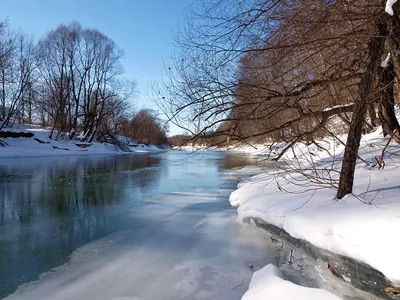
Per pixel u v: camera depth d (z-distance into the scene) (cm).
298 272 323
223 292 308
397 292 205
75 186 977
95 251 430
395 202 259
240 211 508
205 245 434
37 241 474
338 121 685
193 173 1327
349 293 248
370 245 218
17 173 1270
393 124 537
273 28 387
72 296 311
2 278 354
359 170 459
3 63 2272
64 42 2875
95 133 3212
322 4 346
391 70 409
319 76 424
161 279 339
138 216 607
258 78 435
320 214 289
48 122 3666
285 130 477
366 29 348
